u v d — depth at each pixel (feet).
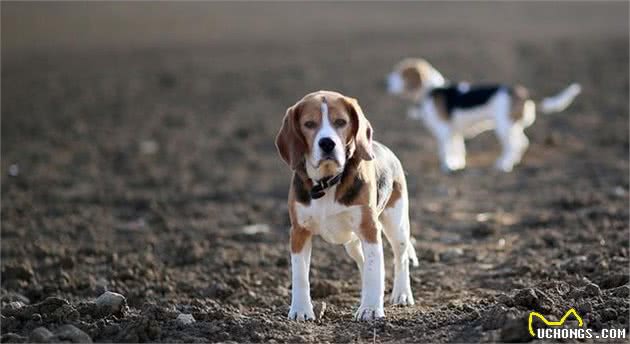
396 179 27.35
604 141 64.54
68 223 46.11
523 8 193.36
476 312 24.76
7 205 50.49
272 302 30.40
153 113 90.79
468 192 51.37
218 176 59.11
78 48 146.30
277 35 159.22
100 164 65.31
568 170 56.08
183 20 182.09
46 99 100.99
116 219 47.42
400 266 28.19
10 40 155.53
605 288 28.40
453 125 59.98
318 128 24.20
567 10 187.73
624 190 48.32
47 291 33.01
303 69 116.47
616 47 126.72
